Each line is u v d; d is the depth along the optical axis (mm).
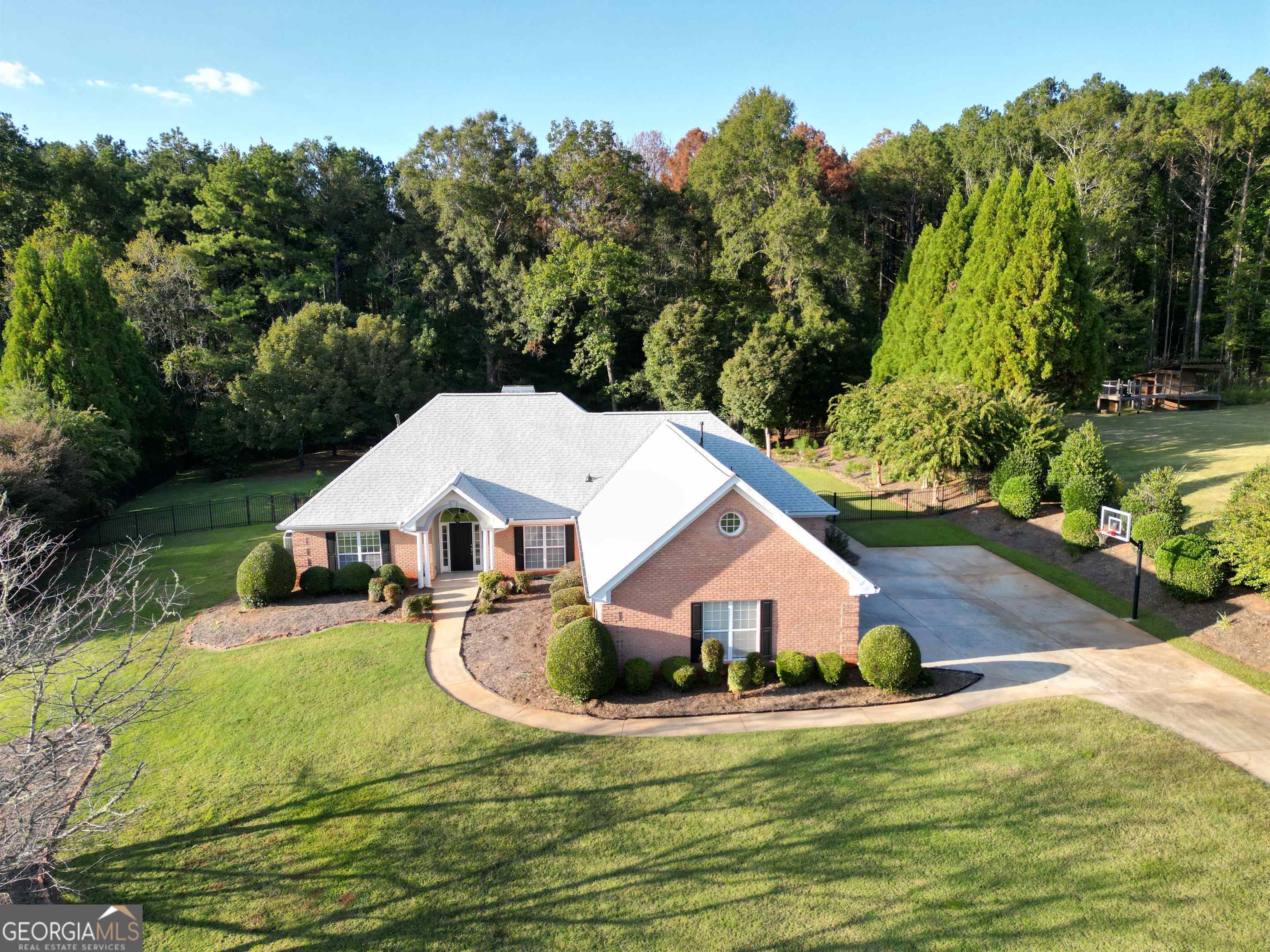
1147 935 10398
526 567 28891
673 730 16781
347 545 28328
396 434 30953
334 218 67750
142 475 49031
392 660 21047
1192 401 54312
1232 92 59500
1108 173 57188
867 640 18375
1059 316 38094
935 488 38344
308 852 12938
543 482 29875
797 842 12734
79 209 58844
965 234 47688
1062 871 11758
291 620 24625
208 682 20078
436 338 61719
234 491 47656
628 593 18703
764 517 18562
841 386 56188
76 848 13164
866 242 72812
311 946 10812
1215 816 12961
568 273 57500
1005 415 35188
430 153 63500
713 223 63688
